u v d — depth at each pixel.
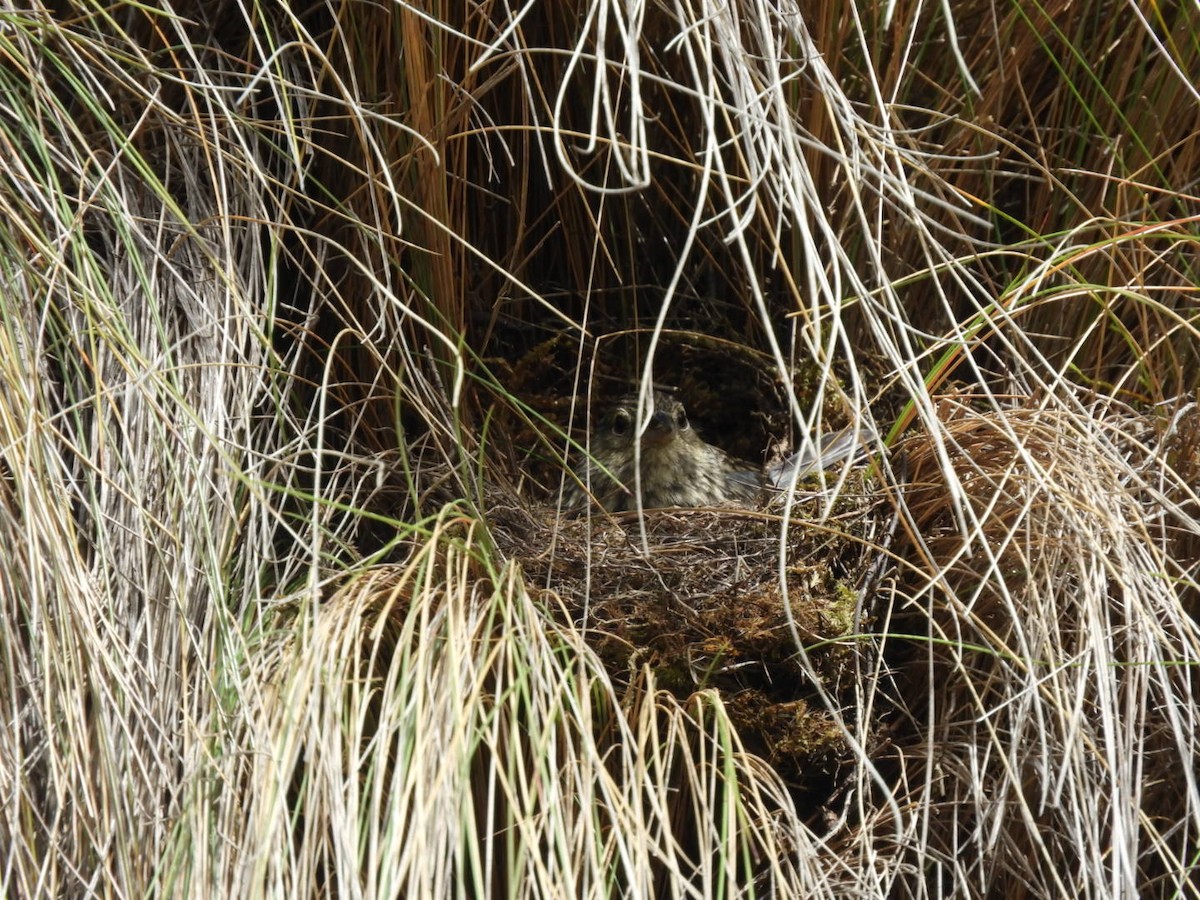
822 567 3.90
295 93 3.89
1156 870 3.71
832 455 4.29
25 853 3.02
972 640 3.74
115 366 3.52
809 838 3.52
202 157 3.88
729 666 3.72
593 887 2.87
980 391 4.34
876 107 4.17
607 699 3.48
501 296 4.41
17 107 3.58
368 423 4.08
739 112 3.15
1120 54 4.36
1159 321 4.11
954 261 3.75
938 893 3.33
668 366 4.94
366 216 3.97
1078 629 3.46
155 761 3.10
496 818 3.36
